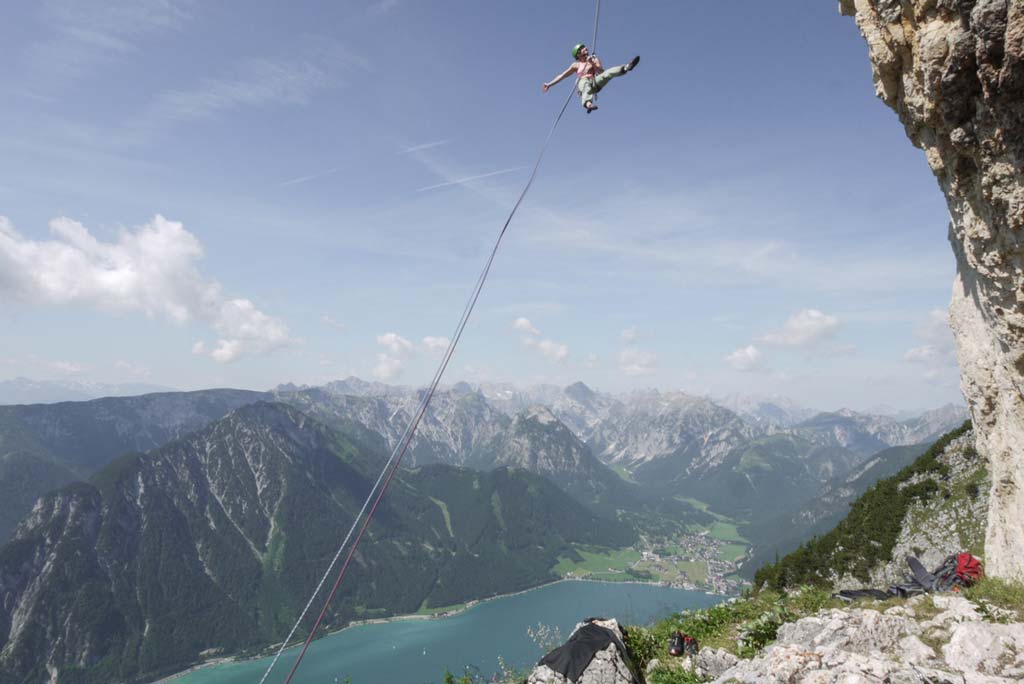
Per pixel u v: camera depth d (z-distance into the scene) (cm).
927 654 1118
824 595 1852
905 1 1146
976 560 1661
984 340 1545
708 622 1781
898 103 1394
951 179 1305
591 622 1533
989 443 1656
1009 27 857
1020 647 1043
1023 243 1067
